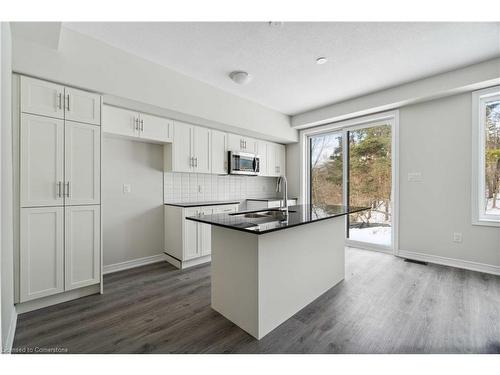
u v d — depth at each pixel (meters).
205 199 4.24
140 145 3.46
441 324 1.94
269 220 1.99
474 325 1.92
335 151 4.69
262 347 1.69
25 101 2.09
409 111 3.63
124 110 2.97
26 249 2.10
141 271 3.23
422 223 3.54
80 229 2.40
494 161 3.06
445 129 3.32
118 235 3.27
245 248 1.88
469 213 3.15
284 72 3.09
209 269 3.31
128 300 2.39
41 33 1.98
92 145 2.46
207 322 2.00
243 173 4.29
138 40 2.45
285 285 2.03
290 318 2.06
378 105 3.69
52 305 2.28
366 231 4.24
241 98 3.89
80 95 2.38
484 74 2.83
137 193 3.44
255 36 2.37
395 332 1.85
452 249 3.29
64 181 2.30
